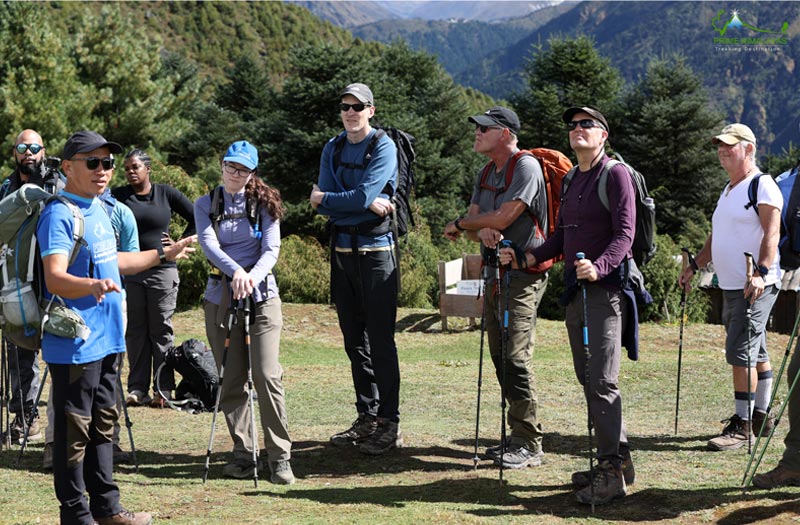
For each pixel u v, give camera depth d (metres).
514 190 4.83
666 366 8.73
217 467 5.05
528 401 4.96
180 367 7.02
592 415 4.25
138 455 5.34
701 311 14.63
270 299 4.82
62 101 27.11
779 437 5.57
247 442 4.90
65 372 3.54
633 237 4.16
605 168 4.25
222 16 125.62
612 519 3.94
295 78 29.48
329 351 11.40
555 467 4.95
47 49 26.89
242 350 4.84
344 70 28.88
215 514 4.09
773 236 5.11
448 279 12.66
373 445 5.31
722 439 5.37
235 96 44.09
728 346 5.43
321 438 5.83
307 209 25.56
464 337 11.98
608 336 4.20
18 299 3.56
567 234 4.38
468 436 5.82
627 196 4.16
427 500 4.33
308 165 28.19
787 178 5.41
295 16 135.75
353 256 5.25
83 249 3.55
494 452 5.15
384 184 5.12
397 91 32.25
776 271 5.41
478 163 37.00
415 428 6.11
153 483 4.65
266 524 3.91
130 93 31.67
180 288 14.52
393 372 5.34
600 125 4.28
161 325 7.04
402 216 5.37
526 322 4.89
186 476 4.85
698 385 7.72
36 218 3.55
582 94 34.72
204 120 38.41
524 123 35.38
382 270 5.23
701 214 32.09
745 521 3.81
